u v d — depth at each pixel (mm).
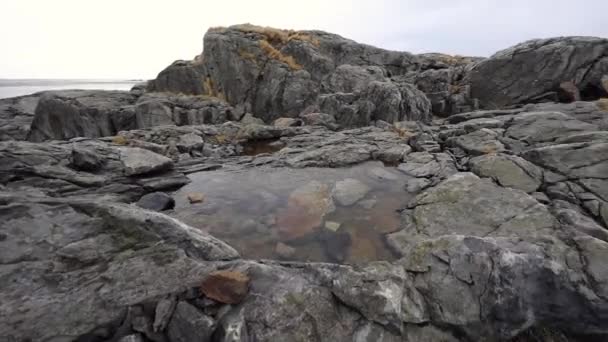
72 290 4176
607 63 17016
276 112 23938
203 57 26766
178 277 4402
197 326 3844
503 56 19656
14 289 4113
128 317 3951
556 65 18047
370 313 4203
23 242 4785
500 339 4457
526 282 4719
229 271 4367
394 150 11477
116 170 9211
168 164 9883
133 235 5078
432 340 4266
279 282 4391
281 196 8562
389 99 17344
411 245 6086
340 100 19234
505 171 8070
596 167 7445
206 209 7816
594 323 4520
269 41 26406
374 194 8539
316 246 6328
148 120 20719
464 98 20031
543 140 9945
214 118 22344
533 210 6262
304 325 4004
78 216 5406
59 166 8727
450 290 4617
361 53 27625
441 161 10148
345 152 11469
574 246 5148
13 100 34469
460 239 5133
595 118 11695
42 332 3668
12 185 7469
